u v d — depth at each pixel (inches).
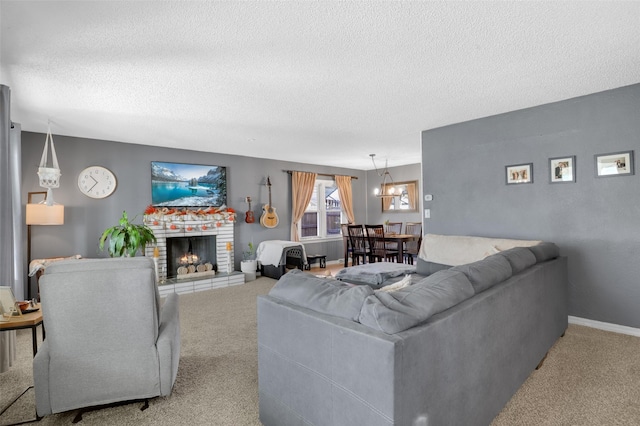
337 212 319.0
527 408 75.8
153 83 113.6
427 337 49.9
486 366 66.1
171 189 215.2
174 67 102.0
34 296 169.9
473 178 162.1
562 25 81.2
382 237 228.7
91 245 188.1
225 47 90.5
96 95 123.5
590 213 129.8
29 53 91.8
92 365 73.5
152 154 209.6
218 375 94.7
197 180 225.9
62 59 95.6
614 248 125.0
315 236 303.0
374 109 145.1
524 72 108.7
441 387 53.2
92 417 75.3
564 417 72.5
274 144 212.7
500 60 99.9
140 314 75.5
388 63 101.2
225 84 115.3
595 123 128.1
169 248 215.6
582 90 125.3
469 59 99.0
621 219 123.3
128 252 161.3
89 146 189.0
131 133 179.8
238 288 207.3
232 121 159.8
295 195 276.2
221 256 228.5
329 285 64.9
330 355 53.8
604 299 127.3
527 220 145.6
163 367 78.4
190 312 156.5
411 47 91.5
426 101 135.6
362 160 277.6
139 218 203.5
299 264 236.8
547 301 100.6
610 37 87.1
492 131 155.5
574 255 133.6
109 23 78.4
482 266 74.9
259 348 69.9
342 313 55.6
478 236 160.6
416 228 273.6
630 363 98.4
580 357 102.7
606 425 69.9
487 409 66.9
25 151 172.2
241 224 247.6
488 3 72.2
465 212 165.2
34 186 174.2
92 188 188.5
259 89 120.6
